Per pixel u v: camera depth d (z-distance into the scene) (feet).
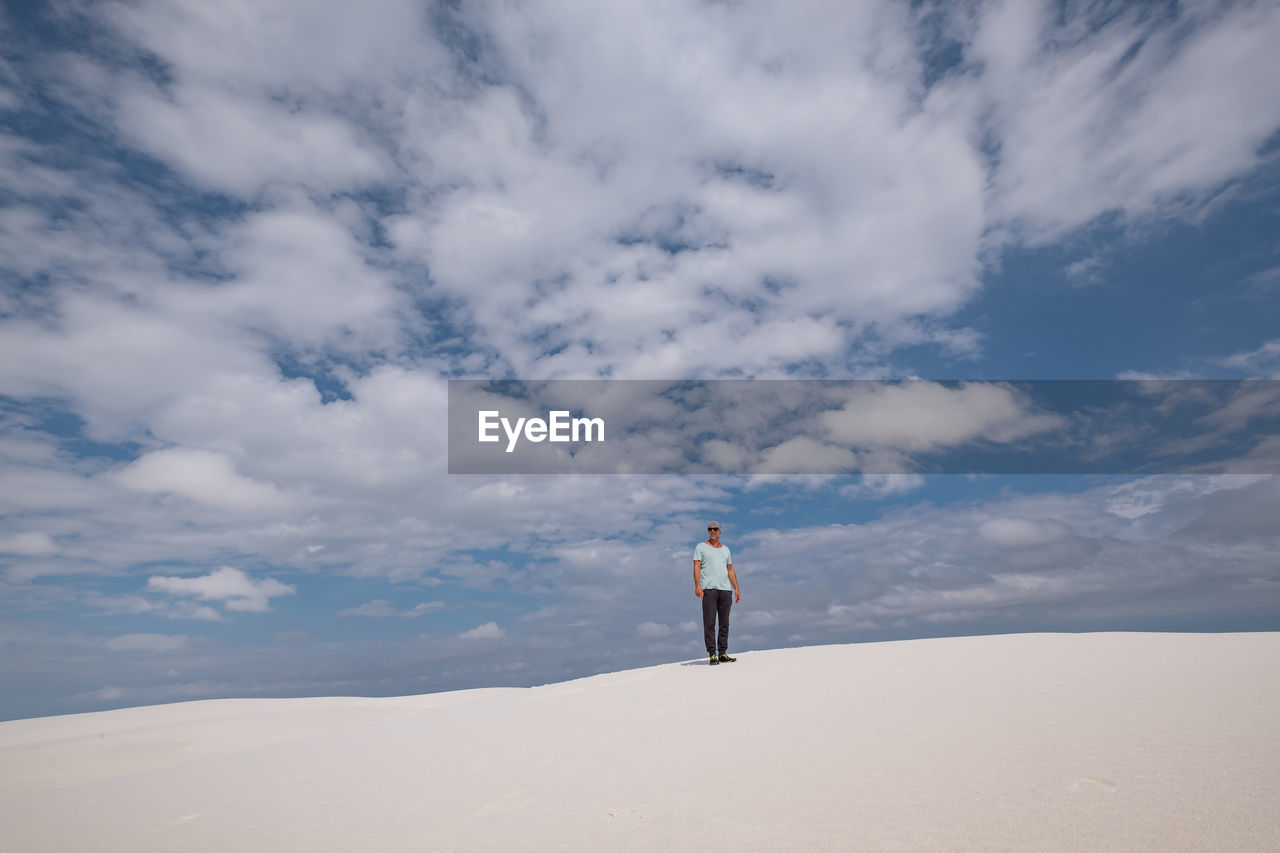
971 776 11.58
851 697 19.03
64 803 16.90
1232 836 8.48
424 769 16.60
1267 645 20.18
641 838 10.65
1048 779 11.02
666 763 14.78
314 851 11.61
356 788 15.51
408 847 11.36
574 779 14.37
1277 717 12.82
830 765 13.16
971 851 8.89
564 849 10.53
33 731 39.19
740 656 32.27
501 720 21.99
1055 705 15.40
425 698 46.06
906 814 10.34
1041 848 8.76
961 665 22.03
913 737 14.28
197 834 13.17
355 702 44.65
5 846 13.50
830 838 9.80
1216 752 11.32
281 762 19.26
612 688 25.93
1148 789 10.16
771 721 17.43
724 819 11.06
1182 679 16.63
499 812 12.74
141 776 19.63
